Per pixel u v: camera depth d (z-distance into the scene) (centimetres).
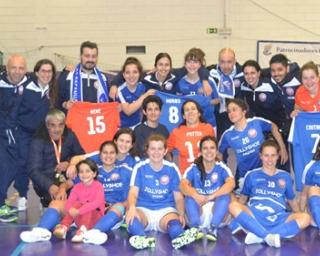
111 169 486
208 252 395
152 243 403
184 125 528
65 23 1184
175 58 1188
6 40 1185
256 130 521
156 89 579
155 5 1179
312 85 511
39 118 545
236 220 436
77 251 398
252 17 1170
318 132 519
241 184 510
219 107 595
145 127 520
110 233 460
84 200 453
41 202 537
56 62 1187
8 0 1177
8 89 537
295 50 1159
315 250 398
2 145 540
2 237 442
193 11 1177
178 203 462
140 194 465
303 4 1160
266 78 567
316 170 463
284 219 442
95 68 572
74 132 544
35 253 392
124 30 1186
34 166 501
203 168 464
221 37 1177
